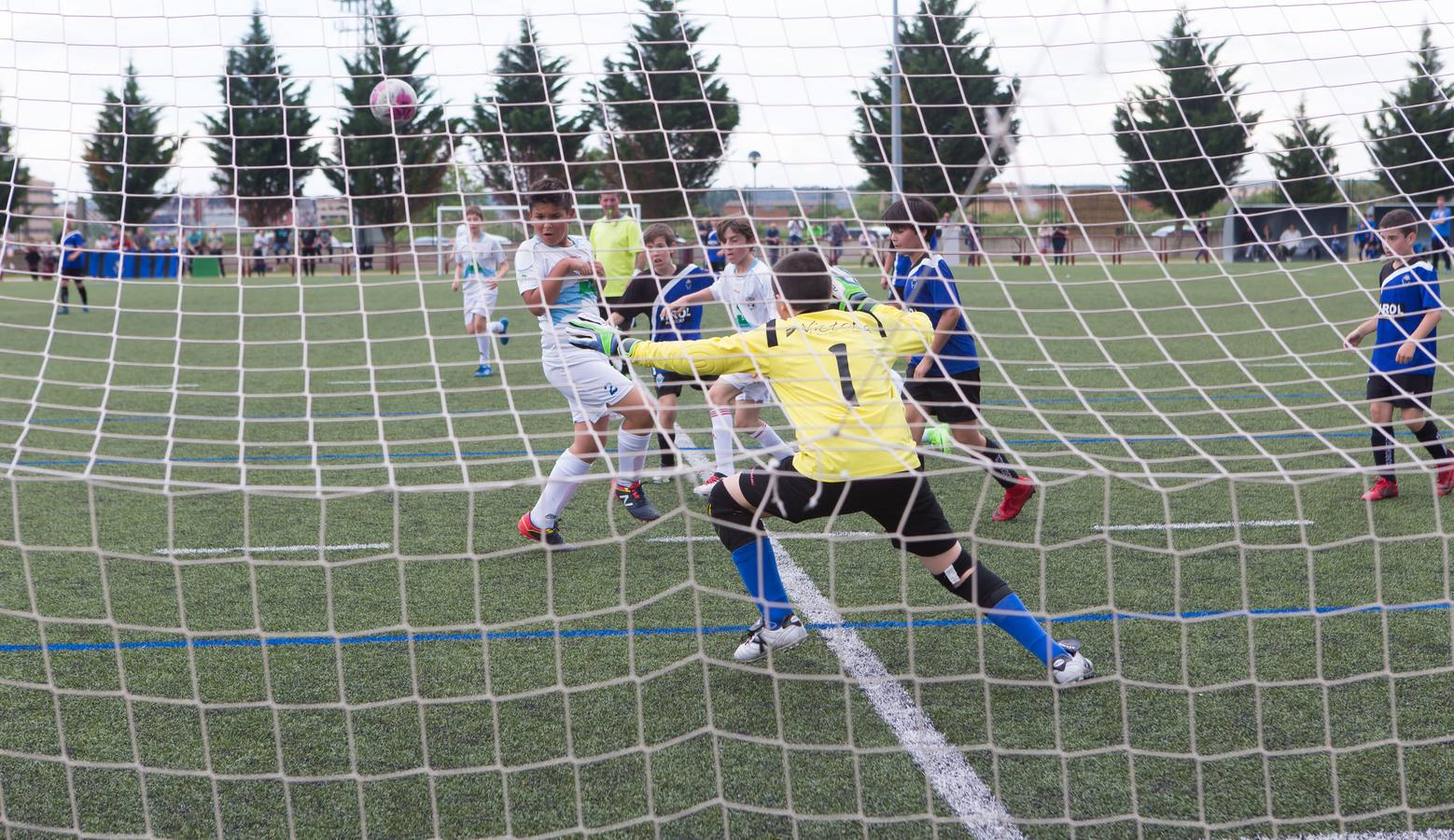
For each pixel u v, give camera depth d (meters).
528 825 2.64
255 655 3.63
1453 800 2.69
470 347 12.66
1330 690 3.28
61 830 2.62
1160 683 3.34
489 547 4.85
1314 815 2.64
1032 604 4.04
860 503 3.24
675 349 3.34
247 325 15.47
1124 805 2.69
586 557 4.69
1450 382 8.73
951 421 4.88
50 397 9.44
